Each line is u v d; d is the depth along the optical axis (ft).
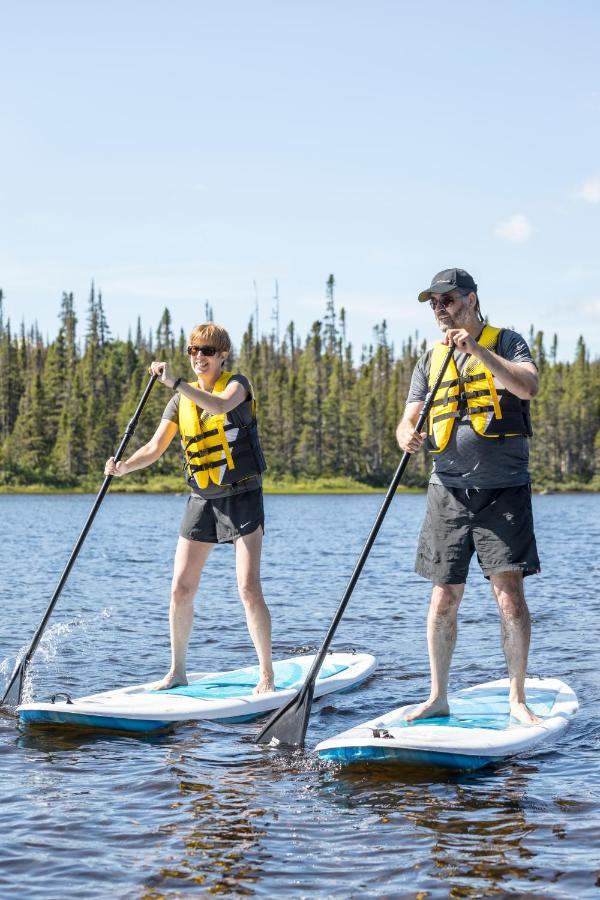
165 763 17.10
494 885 11.87
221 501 21.16
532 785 15.66
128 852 12.95
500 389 17.43
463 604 39.19
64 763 17.10
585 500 261.03
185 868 12.44
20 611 36.73
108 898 11.56
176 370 330.34
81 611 36.86
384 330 460.55
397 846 13.11
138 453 21.98
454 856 12.76
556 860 12.59
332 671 23.88
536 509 188.96
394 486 18.74
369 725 18.01
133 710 19.47
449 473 17.87
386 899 11.54
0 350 352.28
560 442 359.87
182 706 20.08
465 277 17.71
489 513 17.67
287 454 327.06
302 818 14.21
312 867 12.46
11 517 141.59
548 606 38.06
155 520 131.95
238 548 21.24
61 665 26.21
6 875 12.23
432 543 18.17
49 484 296.30
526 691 20.79
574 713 19.42
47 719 19.90
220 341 21.08
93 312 397.39
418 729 17.62
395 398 369.09
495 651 28.19
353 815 14.33
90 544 79.15
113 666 26.09
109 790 15.55
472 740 16.93
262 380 358.02
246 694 21.25
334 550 73.15
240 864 12.56
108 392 353.72
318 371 356.59
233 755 17.65
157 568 56.03
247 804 14.83
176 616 21.85
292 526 117.39
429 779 16.08
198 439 20.90
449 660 18.52
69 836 13.52
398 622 34.30
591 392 376.07
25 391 347.15
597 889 11.71
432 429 17.99
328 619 35.12
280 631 32.24
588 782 15.78
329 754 17.06
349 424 331.57
